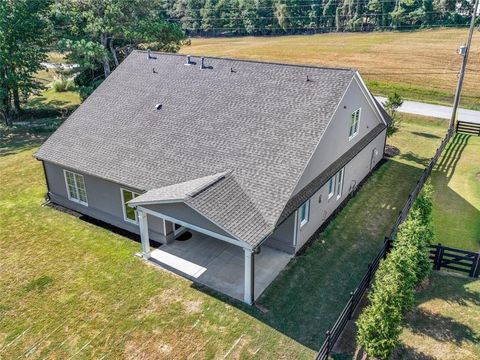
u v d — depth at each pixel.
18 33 31.59
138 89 20.69
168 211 14.19
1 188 22.25
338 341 11.91
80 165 17.97
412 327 11.99
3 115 33.69
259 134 16.06
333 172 17.30
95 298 13.77
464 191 21.23
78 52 33.22
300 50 72.12
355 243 16.88
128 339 12.15
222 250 16.23
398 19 93.12
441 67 53.66
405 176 23.28
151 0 38.28
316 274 14.91
